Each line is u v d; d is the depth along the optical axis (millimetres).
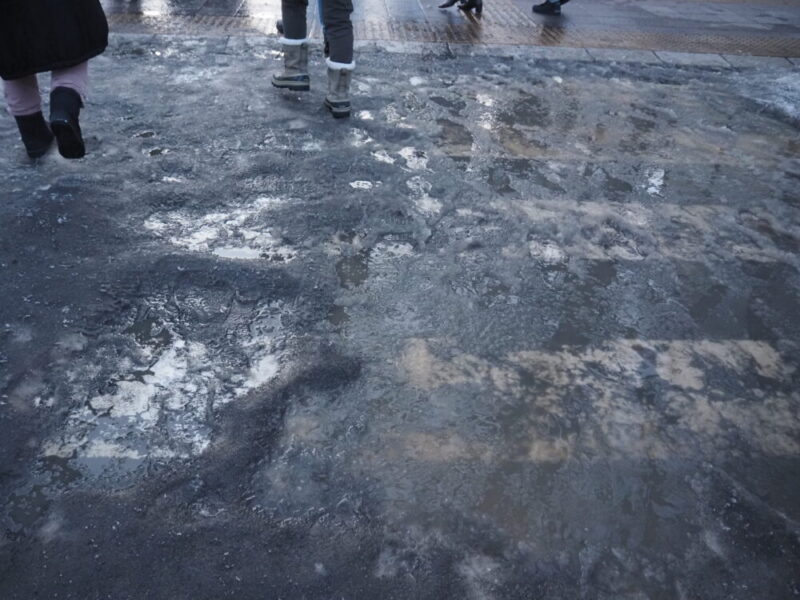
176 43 5414
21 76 3176
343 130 4219
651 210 3645
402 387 2357
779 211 3736
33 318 2527
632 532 1932
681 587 1802
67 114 3135
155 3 6430
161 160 3691
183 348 2463
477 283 2924
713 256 3281
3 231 2979
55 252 2895
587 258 3174
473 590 1753
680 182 3980
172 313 2621
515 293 2885
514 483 2045
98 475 1979
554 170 3969
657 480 2100
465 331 2646
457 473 2062
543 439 2207
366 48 5703
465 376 2430
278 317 2641
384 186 3615
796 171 4223
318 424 2191
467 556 1831
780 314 2908
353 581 1752
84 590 1685
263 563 1776
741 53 6352
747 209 3738
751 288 3062
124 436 2105
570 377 2473
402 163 3883
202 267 2875
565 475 2088
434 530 1892
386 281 2885
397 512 1933
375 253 3062
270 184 3547
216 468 2020
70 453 2041
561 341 2645
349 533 1865
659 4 8023
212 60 5137
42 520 1843
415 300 2787
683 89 5445
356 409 2258
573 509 1984
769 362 2635
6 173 3434
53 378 2287
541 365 2514
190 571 1744
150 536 1820
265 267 2902
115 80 4645
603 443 2213
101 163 3613
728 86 5570
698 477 2123
